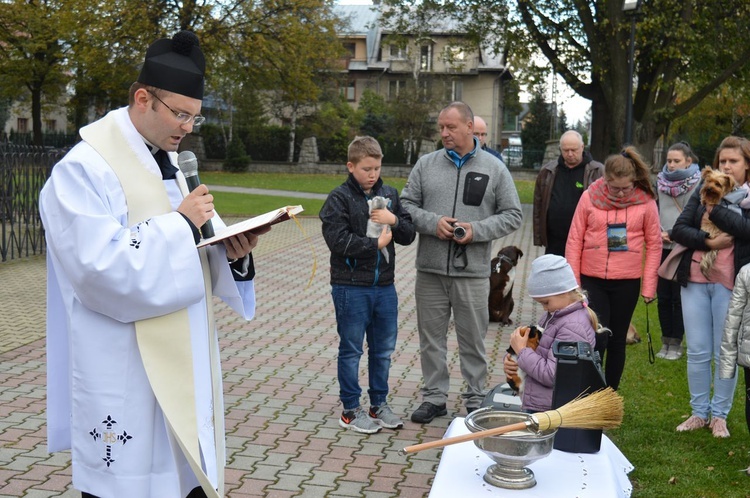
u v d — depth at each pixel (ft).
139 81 8.90
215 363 9.54
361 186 17.31
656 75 76.54
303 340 26.86
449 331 28.89
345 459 16.38
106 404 8.59
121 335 8.61
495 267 30.17
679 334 25.03
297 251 50.93
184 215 8.81
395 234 17.81
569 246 19.29
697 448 17.25
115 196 8.68
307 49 103.91
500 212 18.44
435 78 165.58
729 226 17.13
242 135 160.35
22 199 44.29
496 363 24.53
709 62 74.43
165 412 8.59
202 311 9.28
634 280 19.01
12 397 19.67
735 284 16.02
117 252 8.20
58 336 9.09
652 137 77.92
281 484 15.03
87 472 8.70
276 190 107.65
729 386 17.89
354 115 169.17
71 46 107.45
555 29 79.20
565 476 9.82
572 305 13.87
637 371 23.47
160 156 9.41
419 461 16.39
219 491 9.39
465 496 9.20
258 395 20.61
